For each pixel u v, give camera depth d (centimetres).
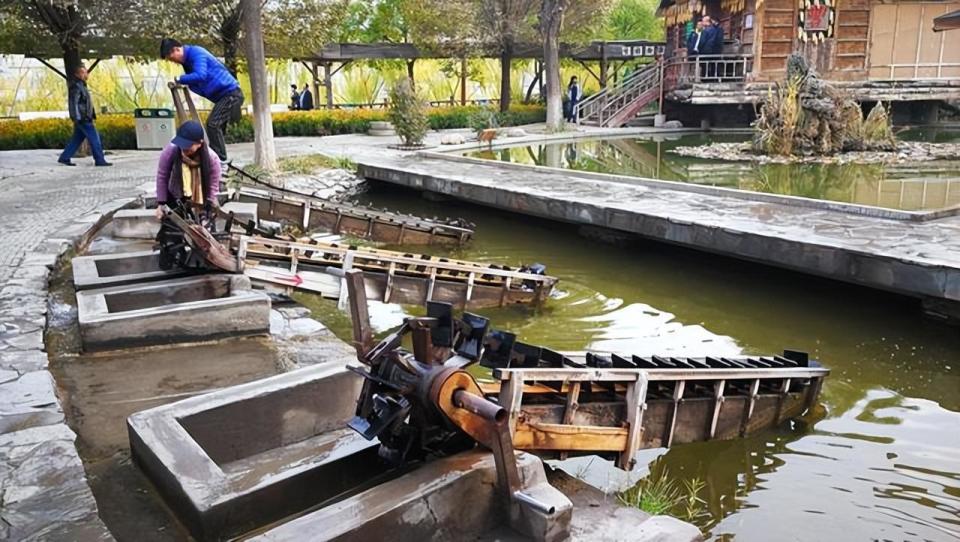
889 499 426
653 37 4091
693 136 2244
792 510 416
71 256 730
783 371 496
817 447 484
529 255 988
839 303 766
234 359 485
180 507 298
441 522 280
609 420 408
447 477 284
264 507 298
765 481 445
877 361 619
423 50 2534
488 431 304
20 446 331
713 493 432
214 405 351
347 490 322
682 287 836
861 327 696
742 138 2147
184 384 443
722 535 393
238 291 591
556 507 284
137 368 466
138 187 1093
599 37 3581
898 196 1110
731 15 2547
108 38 1573
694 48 2481
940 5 2483
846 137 1722
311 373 386
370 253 697
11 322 512
